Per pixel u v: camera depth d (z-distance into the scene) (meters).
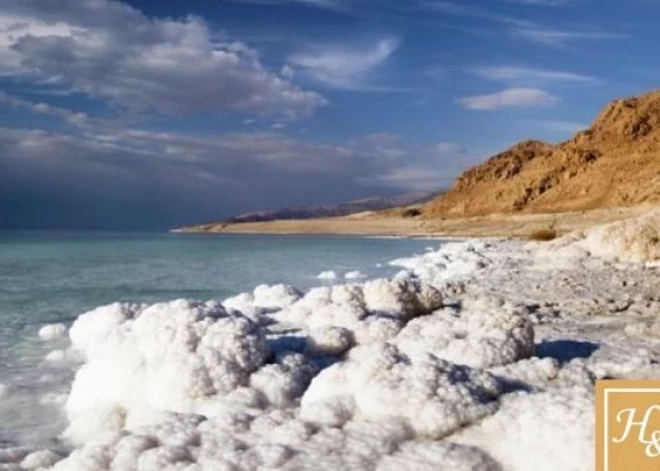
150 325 8.18
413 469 5.23
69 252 47.06
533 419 5.81
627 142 130.25
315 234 120.31
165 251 49.56
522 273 22.09
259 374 7.25
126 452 5.50
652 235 25.50
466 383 6.40
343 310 11.04
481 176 151.62
